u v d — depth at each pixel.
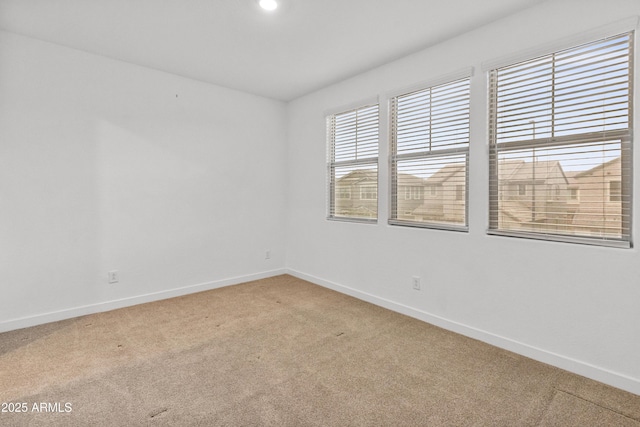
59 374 2.09
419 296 3.02
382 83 3.29
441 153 2.87
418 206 3.07
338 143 3.90
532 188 2.33
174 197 3.61
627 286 1.92
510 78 2.40
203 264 3.86
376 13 2.36
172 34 2.69
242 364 2.23
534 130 2.30
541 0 2.18
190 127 3.69
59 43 2.86
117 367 2.18
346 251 3.76
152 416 1.70
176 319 3.01
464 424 1.66
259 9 2.32
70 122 2.96
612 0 1.93
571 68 2.12
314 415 1.72
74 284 3.03
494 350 2.43
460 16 2.39
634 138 1.89
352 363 2.25
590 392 1.92
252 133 4.23
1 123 2.65
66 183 2.95
